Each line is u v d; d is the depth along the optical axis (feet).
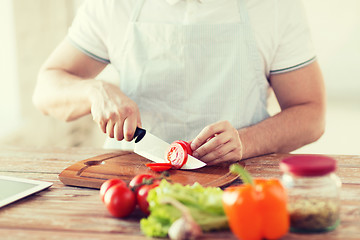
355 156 4.78
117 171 4.27
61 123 11.58
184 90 5.55
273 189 2.63
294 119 5.25
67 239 2.88
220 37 5.39
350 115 17.75
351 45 21.53
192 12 5.42
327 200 2.80
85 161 4.63
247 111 5.53
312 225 2.78
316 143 13.85
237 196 2.61
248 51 5.41
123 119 4.53
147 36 5.53
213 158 4.36
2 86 9.97
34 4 10.52
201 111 5.54
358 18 20.89
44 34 11.05
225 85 5.46
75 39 5.79
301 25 5.43
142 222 2.89
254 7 5.38
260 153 4.96
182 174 4.14
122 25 5.64
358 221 3.00
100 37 5.77
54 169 4.60
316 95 5.50
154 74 5.58
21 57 10.07
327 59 21.94
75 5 12.66
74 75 5.65
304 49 5.41
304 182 2.77
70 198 3.67
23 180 4.08
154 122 5.67
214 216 2.90
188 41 5.41
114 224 3.11
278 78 5.59
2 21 9.73
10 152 5.37
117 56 5.77
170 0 5.44
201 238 2.82
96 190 3.89
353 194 3.54
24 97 10.20
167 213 2.82
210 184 3.83
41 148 5.57
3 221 3.20
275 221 2.61
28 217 3.26
